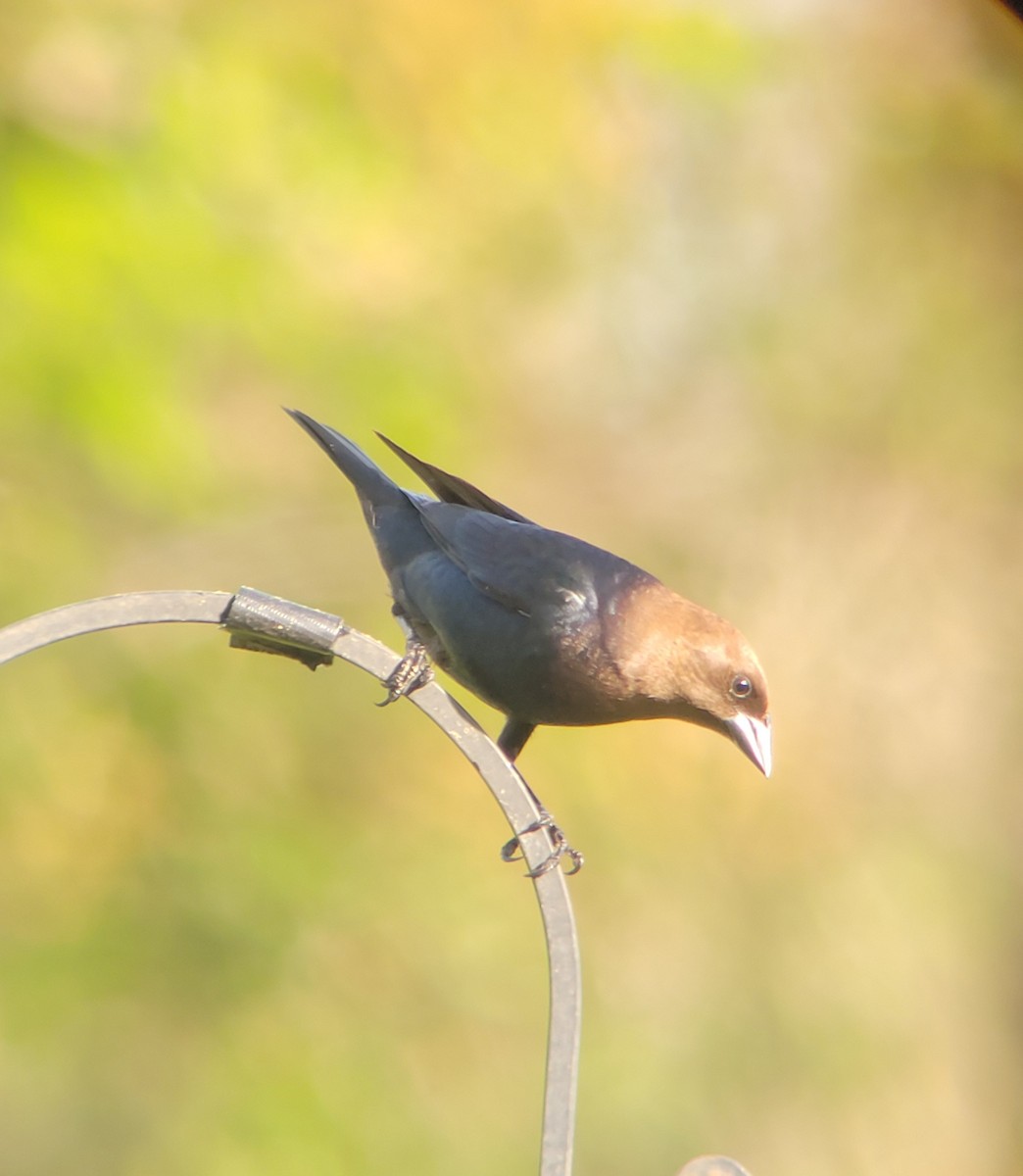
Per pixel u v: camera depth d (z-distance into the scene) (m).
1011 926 16.70
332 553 14.16
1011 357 18.00
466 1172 12.73
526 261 15.34
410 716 14.27
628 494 16.86
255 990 12.96
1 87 12.20
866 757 16.92
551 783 14.80
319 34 13.98
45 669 13.19
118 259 12.20
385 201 14.06
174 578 13.29
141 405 12.06
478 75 14.80
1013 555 17.77
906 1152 14.88
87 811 13.03
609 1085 14.11
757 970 15.08
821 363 17.77
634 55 15.31
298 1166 12.35
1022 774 17.53
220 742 13.61
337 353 13.62
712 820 15.48
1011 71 17.61
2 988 12.45
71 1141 12.20
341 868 13.60
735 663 7.38
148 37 12.99
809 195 17.73
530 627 7.30
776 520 17.39
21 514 12.54
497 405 15.36
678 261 17.39
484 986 13.53
